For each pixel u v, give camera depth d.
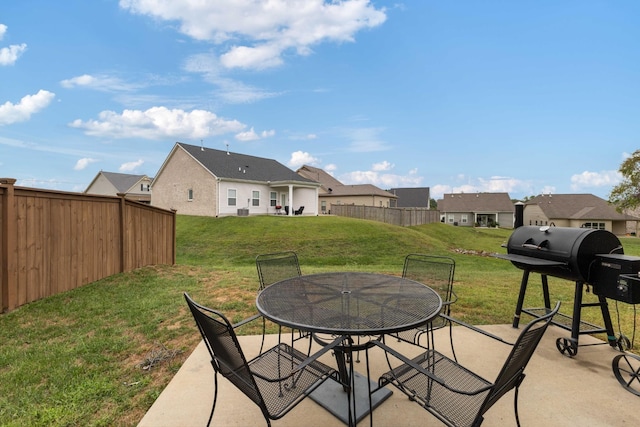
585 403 2.24
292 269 3.79
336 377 2.00
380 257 11.86
